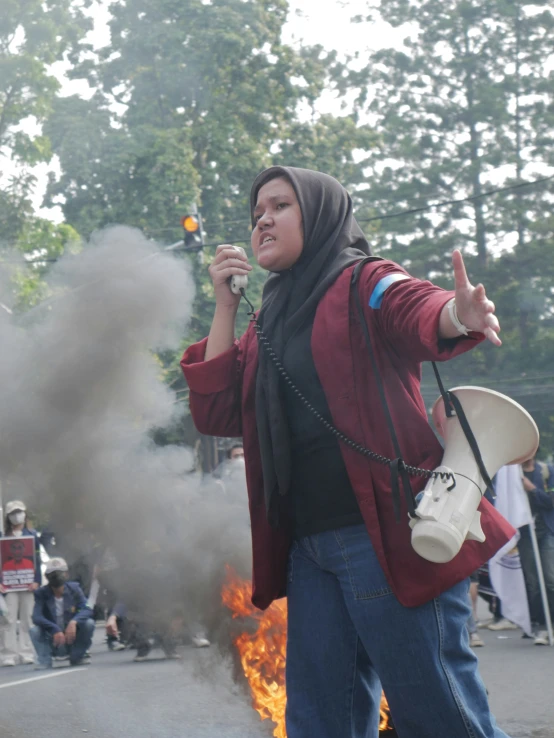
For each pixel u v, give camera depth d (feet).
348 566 9.52
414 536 8.87
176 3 95.71
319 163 101.96
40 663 30.55
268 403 9.87
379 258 9.74
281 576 10.37
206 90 96.99
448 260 137.39
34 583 33.42
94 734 17.98
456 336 8.40
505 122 135.33
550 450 132.36
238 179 96.68
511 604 30.09
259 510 10.30
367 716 10.07
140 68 96.27
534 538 29.53
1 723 19.69
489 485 9.33
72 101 93.15
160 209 89.25
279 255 10.00
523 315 134.72
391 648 9.28
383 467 9.29
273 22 98.99
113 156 89.56
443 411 9.72
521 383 130.93
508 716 17.99
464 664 9.39
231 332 10.66
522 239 137.80
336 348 9.53
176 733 17.48
